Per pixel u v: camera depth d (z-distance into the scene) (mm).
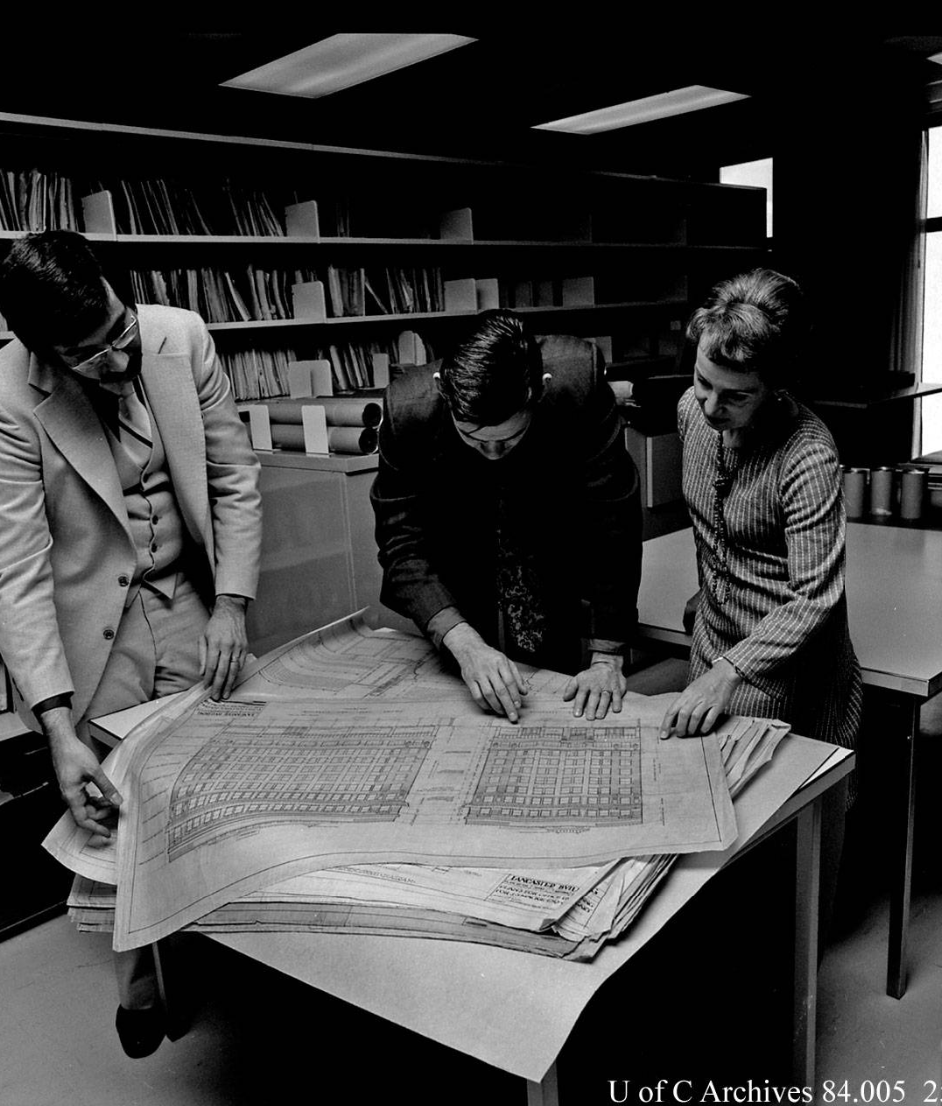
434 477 1524
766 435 1411
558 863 968
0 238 2900
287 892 973
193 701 1487
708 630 1646
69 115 3479
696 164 6215
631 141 5648
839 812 1572
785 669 1341
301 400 3240
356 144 4465
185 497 1730
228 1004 1919
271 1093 1671
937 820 2406
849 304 6160
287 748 1283
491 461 1469
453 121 4637
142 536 1729
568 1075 1406
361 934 907
